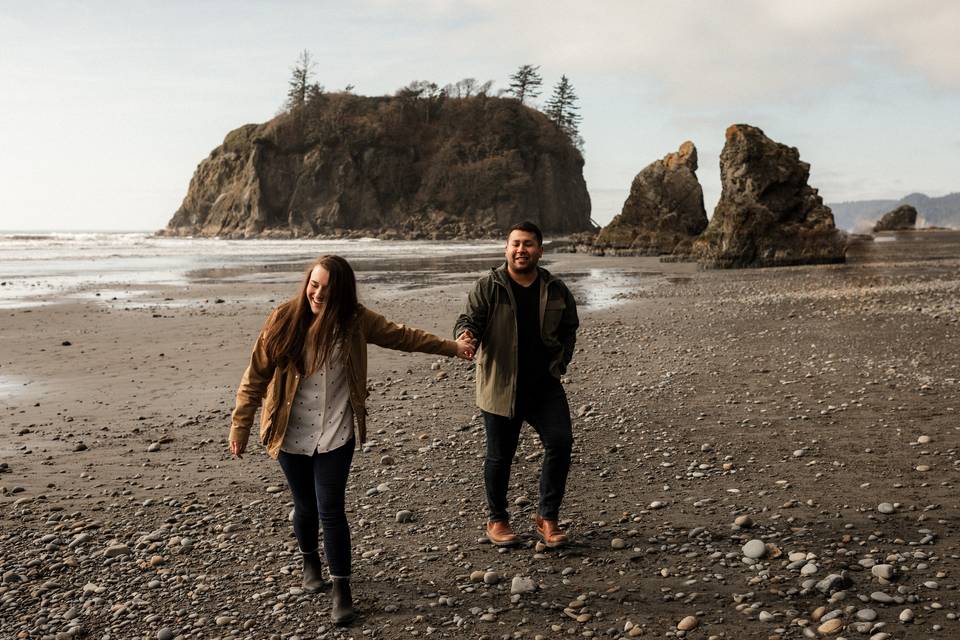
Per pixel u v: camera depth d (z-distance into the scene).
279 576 4.07
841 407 7.43
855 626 3.20
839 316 14.68
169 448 6.80
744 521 4.48
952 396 7.59
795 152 35.00
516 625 3.42
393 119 148.38
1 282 26.53
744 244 33.75
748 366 9.94
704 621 3.37
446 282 26.97
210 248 62.38
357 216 141.12
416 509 5.09
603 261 42.50
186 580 4.03
